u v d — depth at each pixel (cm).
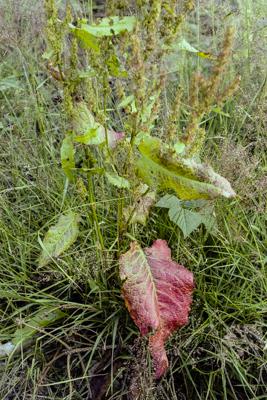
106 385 71
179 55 108
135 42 54
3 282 79
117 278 74
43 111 96
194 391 72
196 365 73
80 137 60
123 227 70
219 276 77
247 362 72
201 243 79
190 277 65
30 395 69
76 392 70
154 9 54
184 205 79
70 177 66
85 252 79
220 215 80
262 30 104
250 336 73
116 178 64
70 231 68
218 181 57
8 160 96
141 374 69
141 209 69
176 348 70
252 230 77
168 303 64
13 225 85
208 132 96
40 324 74
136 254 66
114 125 92
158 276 65
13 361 74
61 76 62
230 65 101
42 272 80
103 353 73
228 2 108
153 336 63
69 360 71
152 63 61
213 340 72
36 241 84
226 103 100
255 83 104
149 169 59
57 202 87
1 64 109
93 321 76
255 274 77
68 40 92
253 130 94
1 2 107
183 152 60
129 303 64
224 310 74
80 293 77
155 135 88
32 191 87
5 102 108
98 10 130
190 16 120
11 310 80
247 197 80
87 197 83
